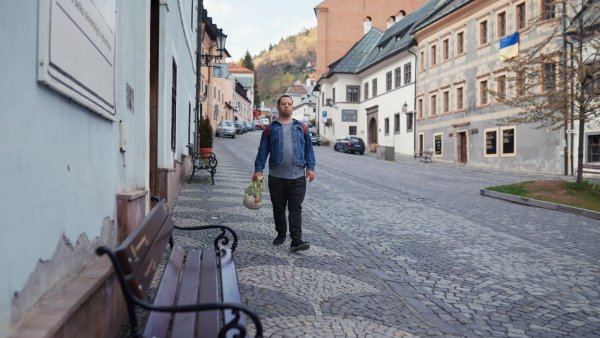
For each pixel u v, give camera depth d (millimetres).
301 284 4957
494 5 29984
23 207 2195
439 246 7320
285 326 3785
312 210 10492
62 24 2635
